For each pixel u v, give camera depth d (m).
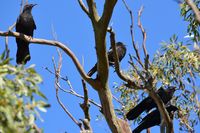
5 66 7.89
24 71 7.88
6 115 7.21
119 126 12.26
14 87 7.73
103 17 11.87
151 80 11.77
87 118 11.77
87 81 12.17
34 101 7.51
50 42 12.82
